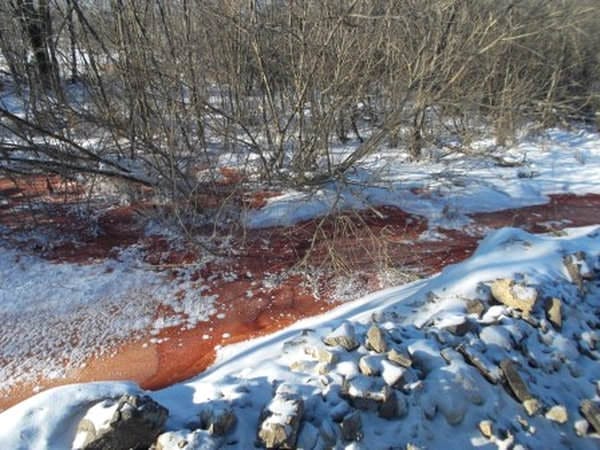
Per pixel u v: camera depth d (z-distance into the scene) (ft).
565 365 10.95
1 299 12.72
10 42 16.69
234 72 18.70
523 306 11.50
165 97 16.65
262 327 12.27
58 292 13.15
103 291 13.34
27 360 11.00
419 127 22.04
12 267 13.92
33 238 15.31
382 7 18.06
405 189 19.65
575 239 14.49
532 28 24.52
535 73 28.63
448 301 11.85
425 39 18.40
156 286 13.70
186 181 16.69
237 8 17.49
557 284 12.49
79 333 11.88
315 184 18.48
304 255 15.38
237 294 13.52
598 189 20.77
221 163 19.25
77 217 16.67
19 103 19.25
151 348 11.54
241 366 10.43
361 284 14.01
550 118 27.73
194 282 13.96
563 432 9.84
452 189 19.93
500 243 14.01
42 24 16.84
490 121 25.64
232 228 16.43
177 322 12.42
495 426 9.45
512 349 10.73
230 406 8.69
